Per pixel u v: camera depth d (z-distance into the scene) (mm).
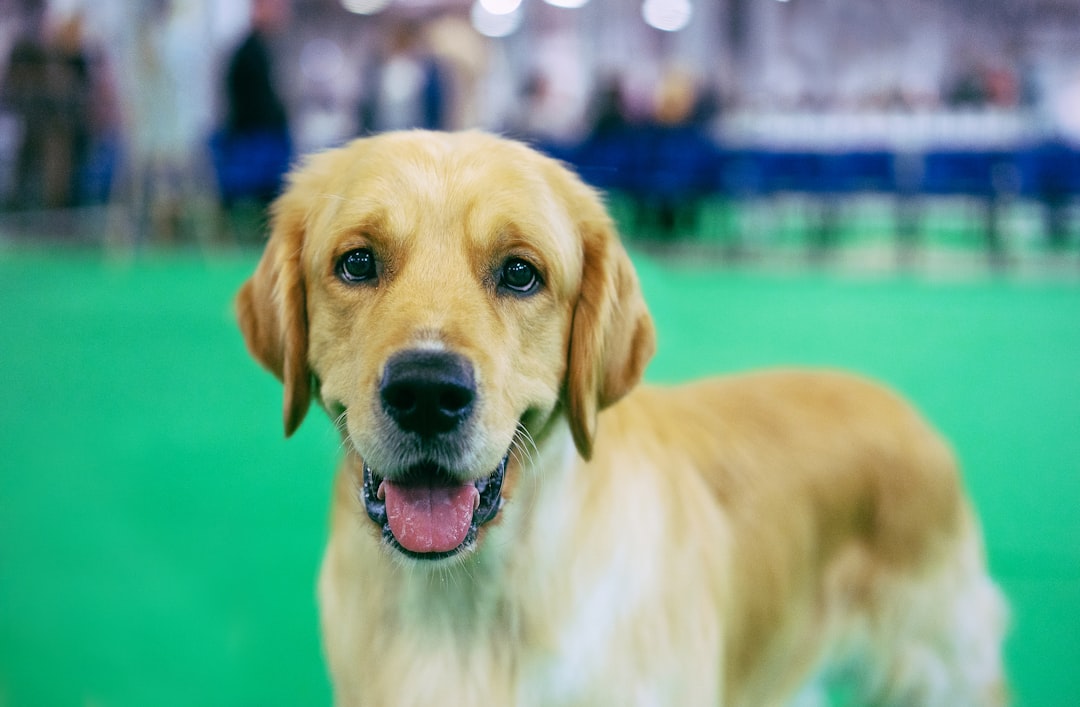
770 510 2385
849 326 7102
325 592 2080
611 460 2061
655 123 12289
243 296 2248
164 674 2793
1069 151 11445
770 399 2619
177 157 11219
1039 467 4387
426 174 1912
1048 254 10992
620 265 2109
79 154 12758
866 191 11641
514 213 1904
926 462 2637
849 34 18297
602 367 2076
